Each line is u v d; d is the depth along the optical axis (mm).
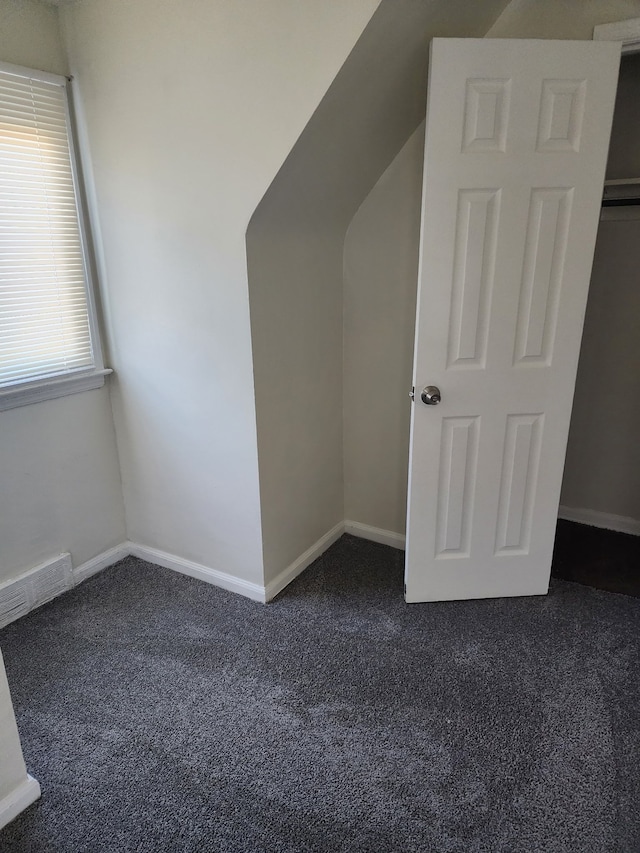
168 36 1841
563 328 2002
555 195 1859
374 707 1781
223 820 1442
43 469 2264
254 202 1854
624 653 1990
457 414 2078
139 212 2117
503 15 2027
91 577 2521
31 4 1963
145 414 2406
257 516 2230
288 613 2254
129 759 1616
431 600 2307
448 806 1466
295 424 2350
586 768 1562
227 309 2033
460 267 1925
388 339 2477
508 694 1820
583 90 1767
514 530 2229
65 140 2145
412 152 2211
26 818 1456
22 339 2121
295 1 1617
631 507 2848
